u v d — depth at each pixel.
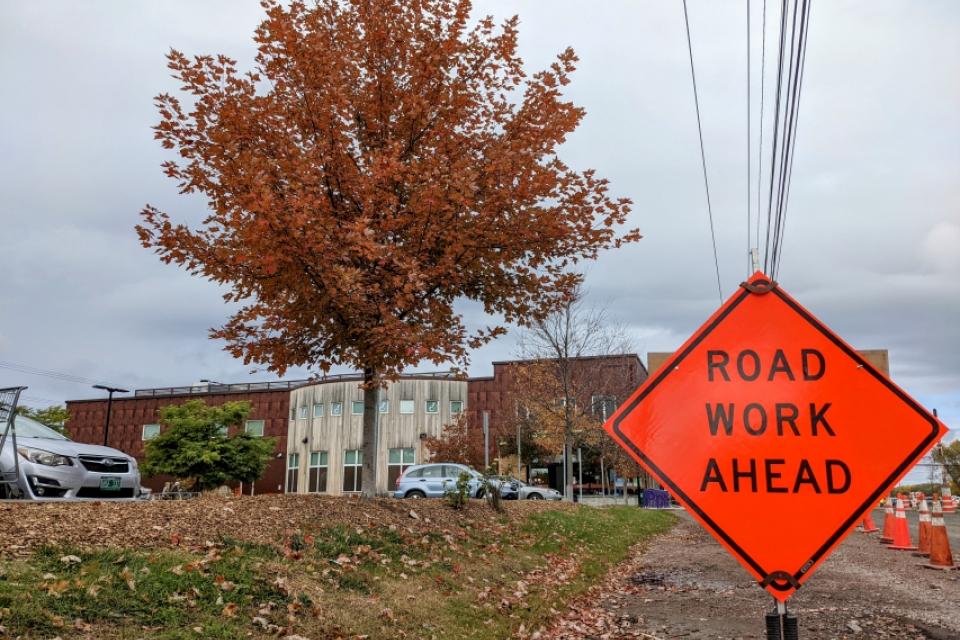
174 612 4.44
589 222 9.71
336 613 5.24
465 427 36.31
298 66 8.55
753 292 3.45
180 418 29.78
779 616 3.15
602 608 7.34
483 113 9.69
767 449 3.28
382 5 9.28
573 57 9.27
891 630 6.01
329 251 7.84
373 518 8.72
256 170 7.61
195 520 6.80
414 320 9.71
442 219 8.61
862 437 3.24
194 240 8.77
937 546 9.78
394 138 9.62
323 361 9.86
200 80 8.45
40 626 3.77
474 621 6.02
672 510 30.20
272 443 31.61
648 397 3.39
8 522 5.57
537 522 12.65
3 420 8.44
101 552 5.13
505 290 10.22
